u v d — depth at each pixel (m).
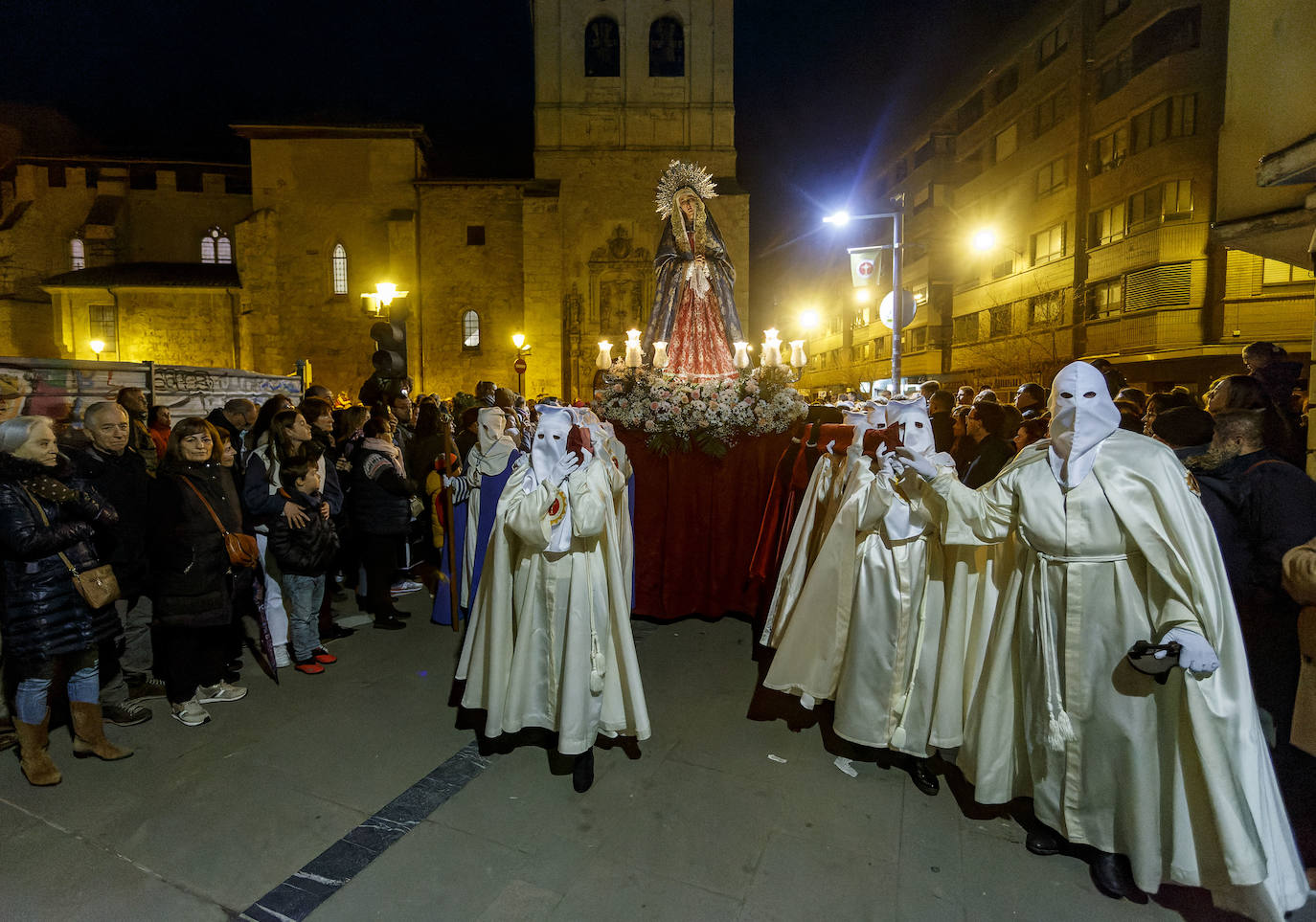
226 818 3.22
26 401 5.38
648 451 5.77
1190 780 2.67
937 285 35.47
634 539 5.84
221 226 38.47
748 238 30.88
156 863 2.91
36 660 3.37
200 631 4.36
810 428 5.15
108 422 4.13
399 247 31.83
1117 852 2.79
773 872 2.89
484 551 4.96
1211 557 2.63
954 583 3.43
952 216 35.25
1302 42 3.94
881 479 3.50
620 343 32.12
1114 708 2.75
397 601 6.71
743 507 5.85
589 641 3.49
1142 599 2.78
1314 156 3.65
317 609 5.03
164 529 3.98
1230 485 3.21
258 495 4.59
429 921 2.61
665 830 3.17
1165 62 20.95
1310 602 2.62
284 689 4.64
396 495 5.82
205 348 32.81
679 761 3.76
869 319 42.44
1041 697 2.95
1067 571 2.86
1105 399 2.80
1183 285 20.89
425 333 32.66
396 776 3.59
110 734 3.98
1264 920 2.50
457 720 4.21
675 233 6.22
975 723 3.22
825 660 3.94
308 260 32.44
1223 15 19.97
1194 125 20.58
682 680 4.81
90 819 3.20
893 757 3.71
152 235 37.81
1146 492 2.72
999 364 29.88
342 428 6.58
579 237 32.00
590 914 2.65
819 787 3.53
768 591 5.40
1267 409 3.28
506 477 5.01
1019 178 29.39
